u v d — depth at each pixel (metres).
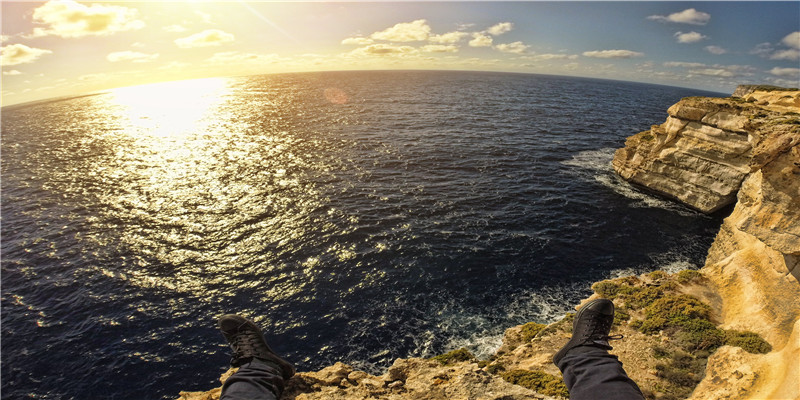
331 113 124.44
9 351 23.66
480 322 23.80
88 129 126.50
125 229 39.88
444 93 197.38
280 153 71.56
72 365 22.50
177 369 22.00
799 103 26.98
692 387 10.29
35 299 28.61
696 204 40.56
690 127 41.09
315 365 21.42
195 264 32.53
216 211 43.81
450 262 30.48
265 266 31.55
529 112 120.38
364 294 27.02
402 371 7.48
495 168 57.06
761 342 11.60
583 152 67.50
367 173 55.69
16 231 40.06
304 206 43.66
